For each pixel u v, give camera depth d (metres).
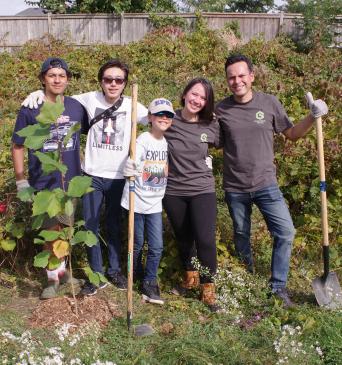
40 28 15.97
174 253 4.70
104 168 4.18
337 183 5.39
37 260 3.90
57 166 3.63
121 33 15.88
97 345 3.47
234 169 4.23
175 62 11.64
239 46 13.12
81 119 4.21
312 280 4.45
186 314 4.10
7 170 5.36
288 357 3.43
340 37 14.56
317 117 4.09
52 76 3.99
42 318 3.86
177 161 4.12
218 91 6.50
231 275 4.25
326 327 3.75
